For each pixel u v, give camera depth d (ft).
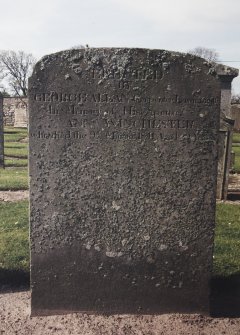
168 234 4.38
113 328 4.17
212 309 4.62
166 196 4.33
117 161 4.28
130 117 4.22
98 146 4.25
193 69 4.17
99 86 4.17
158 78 4.17
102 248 4.38
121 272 4.41
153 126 4.24
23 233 6.49
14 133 28.09
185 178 4.32
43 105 4.19
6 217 7.41
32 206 4.32
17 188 10.06
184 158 4.28
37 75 4.14
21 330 4.11
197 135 4.25
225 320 4.38
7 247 5.89
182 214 4.36
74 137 4.24
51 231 4.34
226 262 5.58
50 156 4.25
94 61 4.14
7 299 4.75
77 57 4.13
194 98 4.20
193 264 4.42
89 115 4.21
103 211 4.33
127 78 4.17
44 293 4.41
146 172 4.30
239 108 32.42
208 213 4.36
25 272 5.23
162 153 4.27
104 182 4.30
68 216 4.33
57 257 4.38
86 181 4.30
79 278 4.40
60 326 4.19
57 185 4.29
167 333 4.10
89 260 4.39
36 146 4.24
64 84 4.16
